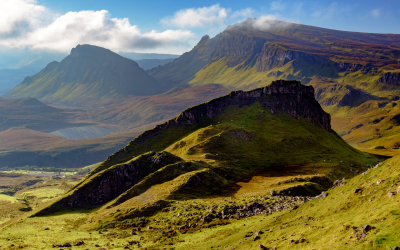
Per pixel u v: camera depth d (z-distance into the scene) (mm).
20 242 90000
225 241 69312
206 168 178750
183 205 116750
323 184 164000
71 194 167625
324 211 59031
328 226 50281
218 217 95875
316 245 45656
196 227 89750
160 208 119188
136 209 119875
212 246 68938
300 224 58906
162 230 93750
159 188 150750
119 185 176500
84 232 104438
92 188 171875
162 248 75438
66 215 143500
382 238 37188
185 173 164875
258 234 63906
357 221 45812
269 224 69312
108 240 90250
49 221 128625
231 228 79312
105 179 176500
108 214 124375
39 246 85562
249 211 96750
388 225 39375
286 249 49625
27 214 163500
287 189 132125
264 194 131375
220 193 148125
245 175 198125
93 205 164375
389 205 43844
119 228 105062
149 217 112312
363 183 57438
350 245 40031
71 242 88625
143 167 186750
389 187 48375
